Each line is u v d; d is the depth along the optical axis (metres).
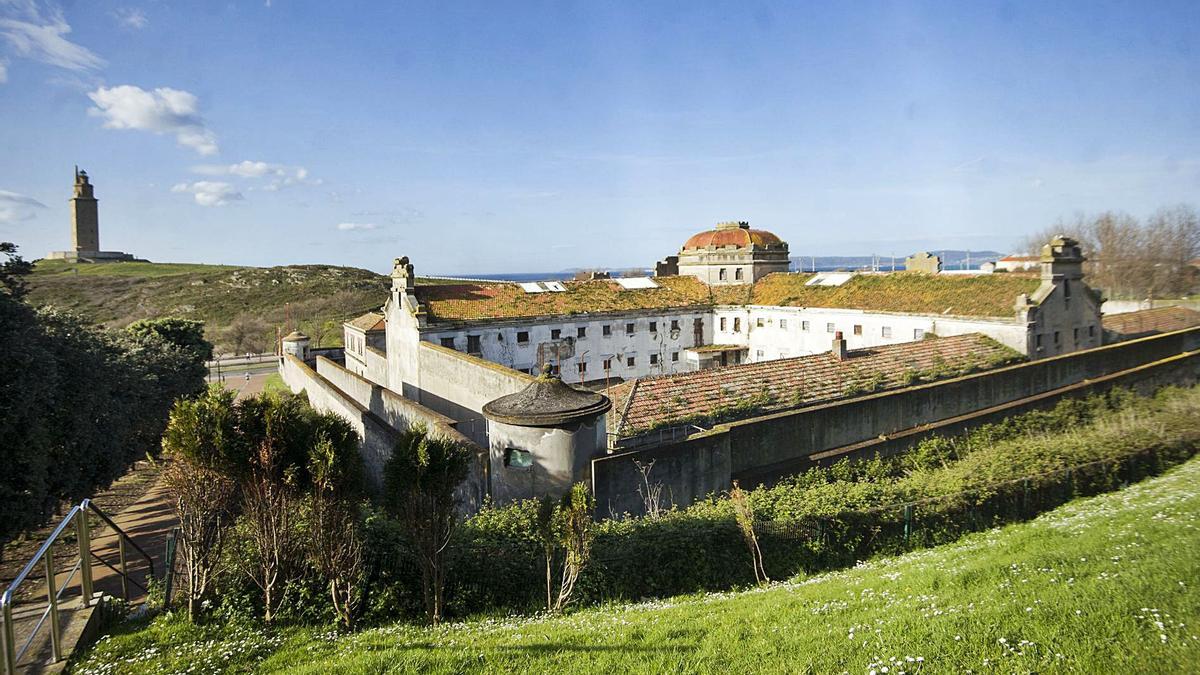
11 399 17.05
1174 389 31.34
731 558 13.55
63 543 21.56
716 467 18.33
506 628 10.12
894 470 21.95
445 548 11.38
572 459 15.58
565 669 8.28
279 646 9.44
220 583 10.60
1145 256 76.12
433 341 37.22
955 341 33.38
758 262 50.97
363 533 11.45
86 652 8.88
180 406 10.22
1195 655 7.92
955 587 10.59
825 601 10.66
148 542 22.67
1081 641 8.33
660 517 14.77
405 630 10.23
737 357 48.12
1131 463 19.53
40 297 96.12
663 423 21.22
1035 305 33.47
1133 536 12.48
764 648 8.67
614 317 44.38
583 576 12.23
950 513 15.85
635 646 8.91
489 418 16.34
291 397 11.37
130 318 89.81
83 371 22.53
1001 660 8.00
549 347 41.59
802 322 44.38
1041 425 26.25
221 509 10.39
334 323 85.75
